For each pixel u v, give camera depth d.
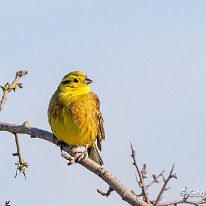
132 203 9.88
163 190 9.33
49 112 14.65
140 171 9.77
